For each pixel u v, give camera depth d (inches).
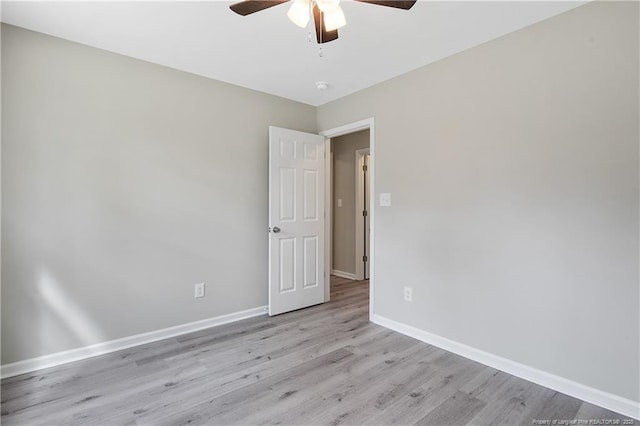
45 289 90.7
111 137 100.0
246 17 82.6
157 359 95.8
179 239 113.6
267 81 123.2
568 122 79.4
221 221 123.3
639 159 70.1
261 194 134.8
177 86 112.6
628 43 71.3
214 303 122.2
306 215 143.6
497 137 91.8
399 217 117.6
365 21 83.9
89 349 97.3
